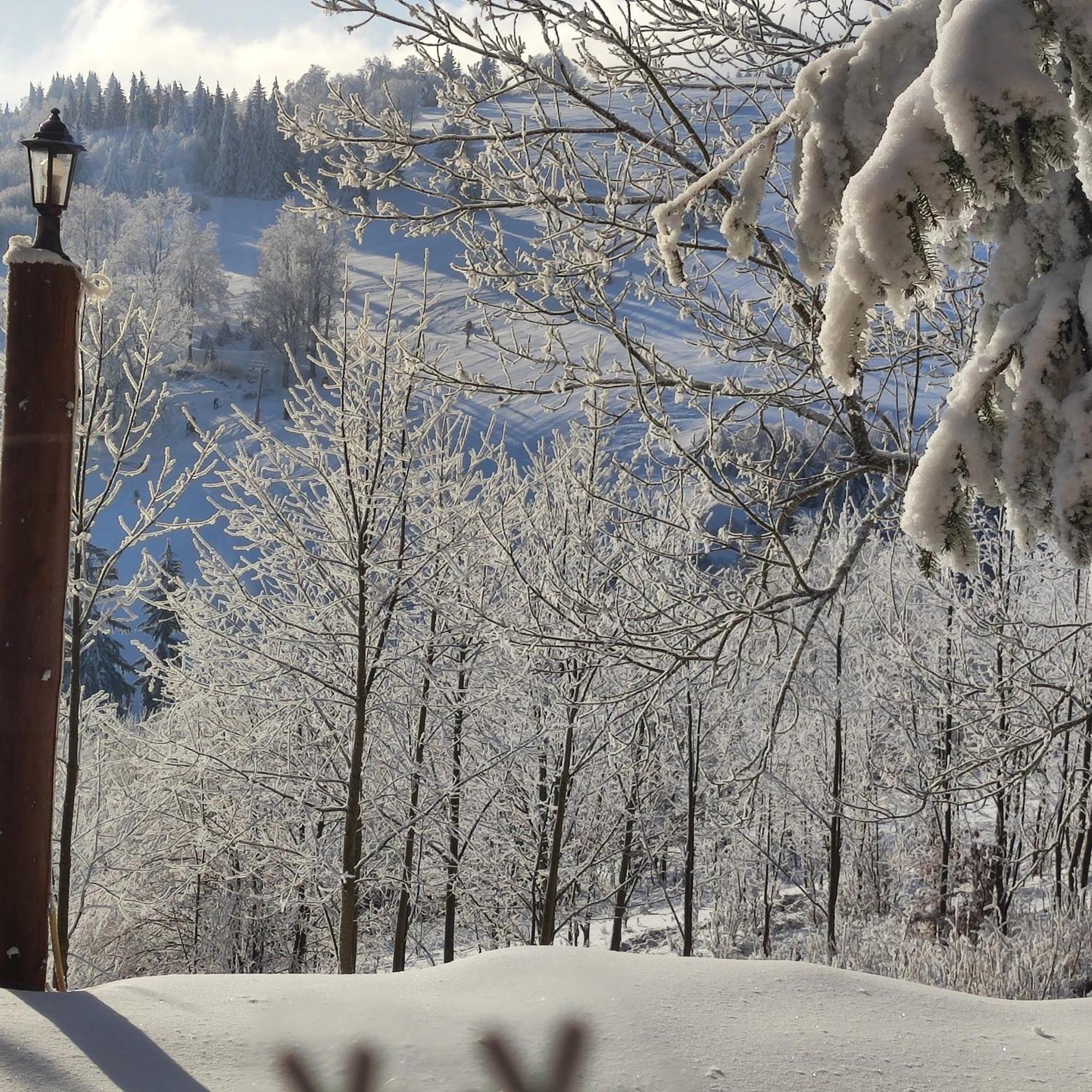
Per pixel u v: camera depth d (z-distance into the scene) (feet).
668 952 57.06
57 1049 9.03
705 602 21.65
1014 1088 8.87
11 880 12.28
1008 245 9.71
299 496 38.09
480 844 45.09
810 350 19.10
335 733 41.06
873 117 9.92
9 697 12.43
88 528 32.07
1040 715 24.89
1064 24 7.75
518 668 40.27
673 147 20.43
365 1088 8.42
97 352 32.19
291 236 296.71
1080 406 8.77
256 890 55.83
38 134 13.05
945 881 47.91
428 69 21.72
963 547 9.65
